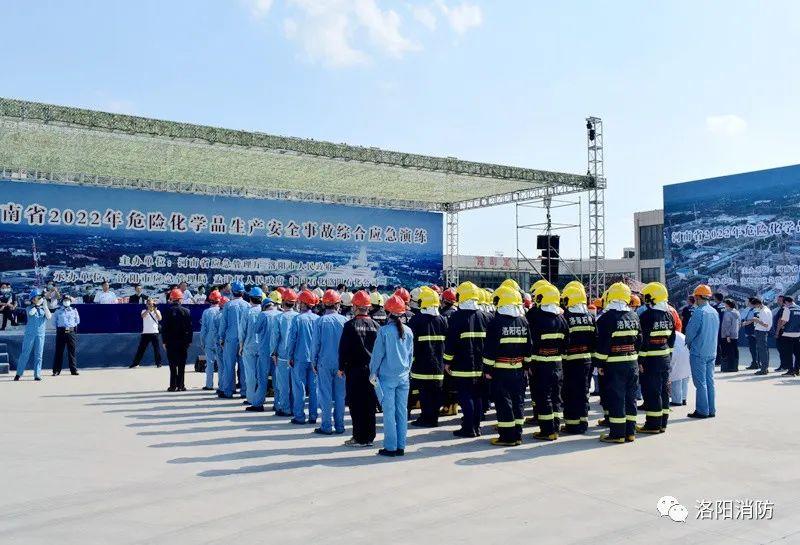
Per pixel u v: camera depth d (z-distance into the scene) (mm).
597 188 23172
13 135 17328
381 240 28750
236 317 12984
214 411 11492
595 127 23094
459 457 8133
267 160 20406
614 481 7016
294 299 10984
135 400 12633
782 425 10211
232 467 7559
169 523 5656
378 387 8211
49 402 12266
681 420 10727
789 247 25766
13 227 22391
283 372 10867
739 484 6906
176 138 16812
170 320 13836
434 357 10258
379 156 19766
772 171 26375
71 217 23297
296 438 9266
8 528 5523
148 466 7586
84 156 20094
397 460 7957
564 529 5547
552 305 9398
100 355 18062
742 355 23172
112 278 23891
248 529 5512
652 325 9609
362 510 6023
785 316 16797
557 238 23594
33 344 15484
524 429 10219
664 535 5430
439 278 30047
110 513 5918
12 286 22281
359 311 8992
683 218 29219
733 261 27500
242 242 26125
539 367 9312
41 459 7891
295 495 6473
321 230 27578
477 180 22891
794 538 5398
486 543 5215
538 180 22109
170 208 24906
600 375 10320
